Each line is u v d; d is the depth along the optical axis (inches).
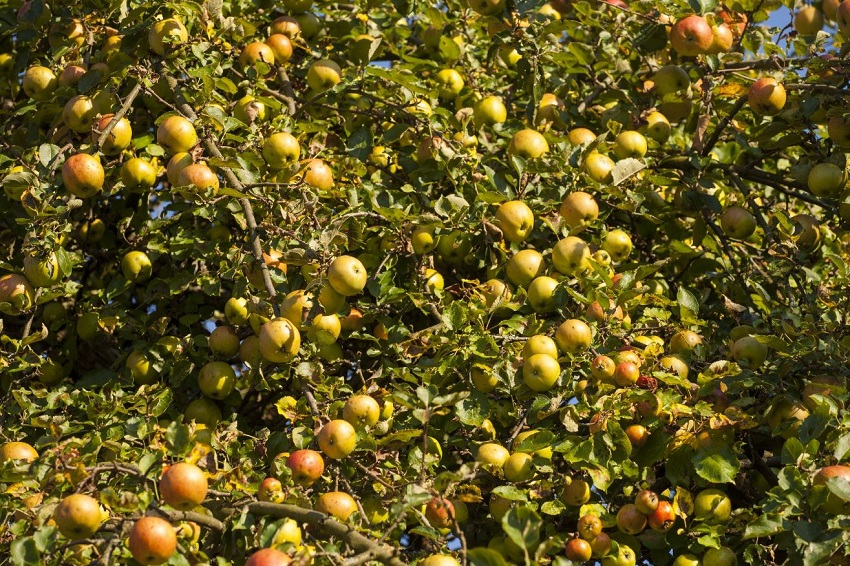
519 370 127.6
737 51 149.6
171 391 131.0
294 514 115.6
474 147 144.2
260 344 126.0
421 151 142.7
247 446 124.9
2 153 143.0
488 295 133.3
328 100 146.4
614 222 151.5
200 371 133.5
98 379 135.0
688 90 148.6
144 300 139.7
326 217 132.3
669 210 147.9
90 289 149.0
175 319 144.9
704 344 131.8
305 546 113.0
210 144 134.3
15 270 131.0
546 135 145.3
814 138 140.9
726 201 154.9
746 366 130.3
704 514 122.6
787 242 137.4
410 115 142.9
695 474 125.6
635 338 130.3
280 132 136.7
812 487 117.6
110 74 136.7
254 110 137.6
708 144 149.0
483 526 128.2
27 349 133.3
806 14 162.6
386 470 123.0
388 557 111.6
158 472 115.4
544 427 128.6
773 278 139.5
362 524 118.4
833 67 140.2
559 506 121.7
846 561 117.4
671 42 145.8
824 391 124.7
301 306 126.7
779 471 124.0
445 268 143.8
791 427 124.9
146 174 137.6
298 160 139.0
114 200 148.2
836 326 128.9
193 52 138.6
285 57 147.7
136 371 134.7
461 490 119.8
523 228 135.5
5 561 117.5
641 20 152.9
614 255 137.3
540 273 135.0
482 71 156.8
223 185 135.3
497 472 122.4
